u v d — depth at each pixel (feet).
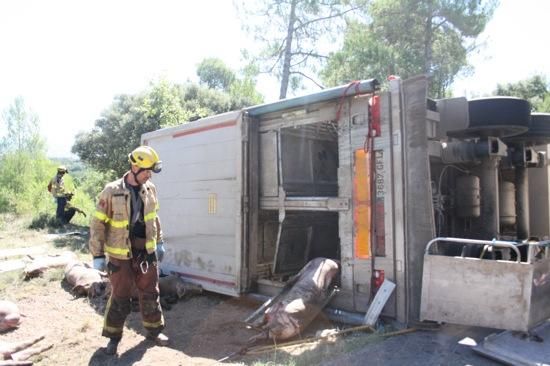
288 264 21.01
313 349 13.80
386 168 15.80
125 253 14.49
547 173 22.20
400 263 15.40
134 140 57.88
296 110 18.74
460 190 18.84
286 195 19.51
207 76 108.27
